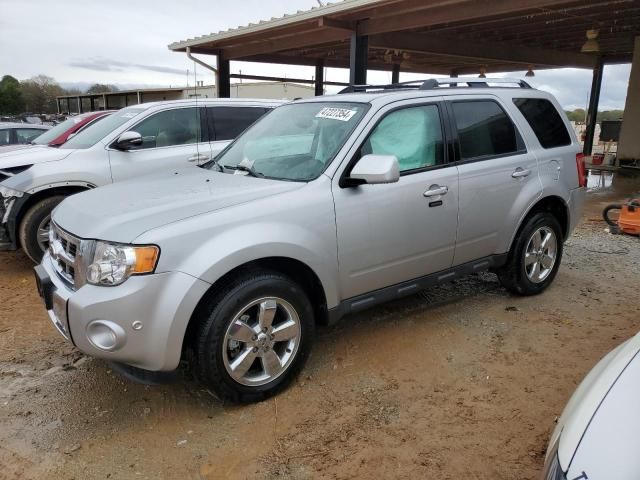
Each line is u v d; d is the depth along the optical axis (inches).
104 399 133.4
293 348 133.4
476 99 174.9
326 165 139.6
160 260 111.3
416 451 112.7
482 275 225.0
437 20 362.0
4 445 115.6
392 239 147.5
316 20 404.5
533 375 142.6
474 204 166.2
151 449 114.6
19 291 209.3
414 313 183.2
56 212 141.6
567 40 552.1
